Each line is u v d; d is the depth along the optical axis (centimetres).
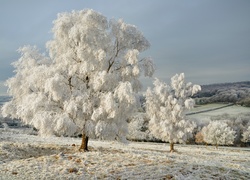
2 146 2158
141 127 8250
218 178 1448
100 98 2092
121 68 2275
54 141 3825
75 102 2002
